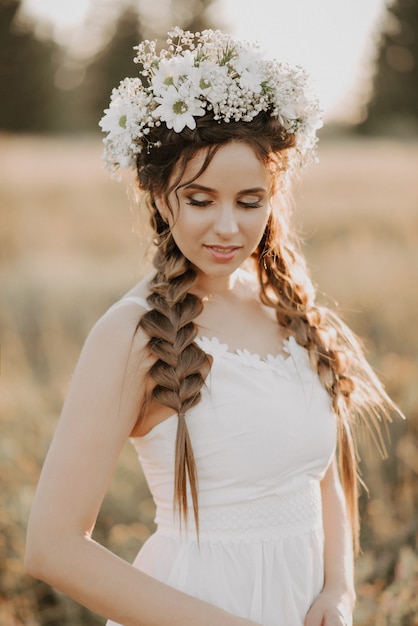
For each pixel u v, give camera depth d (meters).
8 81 35.97
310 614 1.60
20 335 7.11
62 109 37.47
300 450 1.59
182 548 1.58
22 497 3.38
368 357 5.06
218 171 1.47
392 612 2.59
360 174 15.95
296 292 1.88
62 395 4.89
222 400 1.55
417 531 3.31
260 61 1.56
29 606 3.08
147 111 1.59
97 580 1.37
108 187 15.88
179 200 1.52
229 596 1.54
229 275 1.66
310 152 1.74
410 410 3.98
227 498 1.55
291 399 1.61
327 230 10.67
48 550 1.37
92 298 8.00
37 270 9.30
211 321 1.68
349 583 1.69
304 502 1.64
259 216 1.54
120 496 3.67
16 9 35.91
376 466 3.70
